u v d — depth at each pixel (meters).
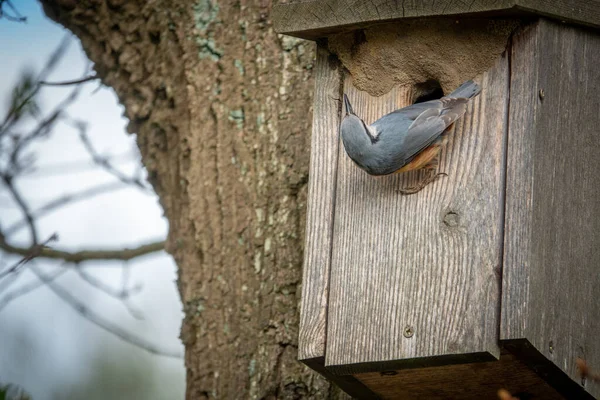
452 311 6.85
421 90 7.58
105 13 9.23
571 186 7.21
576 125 7.33
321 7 7.42
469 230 6.95
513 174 6.92
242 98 8.79
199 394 8.49
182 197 8.91
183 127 8.98
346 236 7.29
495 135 7.03
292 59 8.72
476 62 7.20
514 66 7.09
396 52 7.42
